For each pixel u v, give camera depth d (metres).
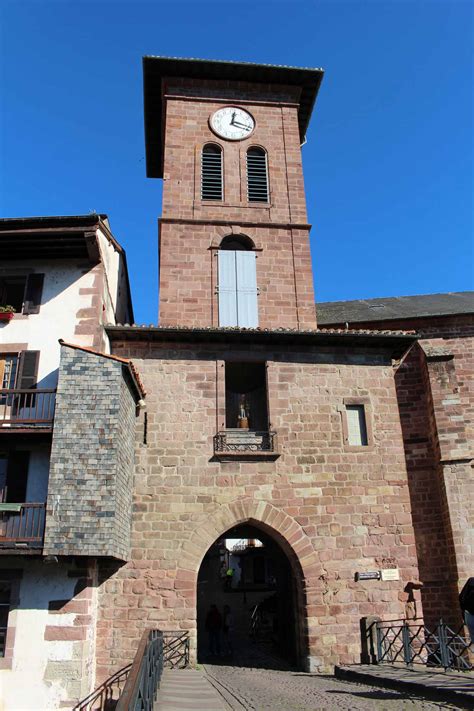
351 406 17.16
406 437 20.27
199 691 10.44
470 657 15.77
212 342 17.06
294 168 23.50
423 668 13.22
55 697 12.86
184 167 22.86
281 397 16.86
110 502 13.52
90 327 16.16
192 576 14.80
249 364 17.64
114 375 14.59
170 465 15.78
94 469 13.77
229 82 24.62
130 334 16.64
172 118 23.66
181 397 16.45
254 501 15.70
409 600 15.36
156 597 14.55
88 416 14.21
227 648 20.22
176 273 20.89
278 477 16.00
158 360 16.75
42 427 14.31
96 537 13.25
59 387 14.46
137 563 14.81
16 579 13.73
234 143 23.62
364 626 14.93
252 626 25.12
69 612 13.48
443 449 19.17
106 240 17.73
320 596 15.13
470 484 18.67
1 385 15.62
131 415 15.59
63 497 13.52
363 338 17.30
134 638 14.16
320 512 15.84
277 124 24.25
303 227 22.20
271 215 22.45
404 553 15.77
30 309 16.38
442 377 20.00
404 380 21.02
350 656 14.76
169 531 15.17
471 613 9.16
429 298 26.70
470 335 21.86
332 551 15.55
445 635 13.11
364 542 15.74
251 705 9.23
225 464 15.93
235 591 39.19
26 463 14.77
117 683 13.72
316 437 16.56
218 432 16.19
